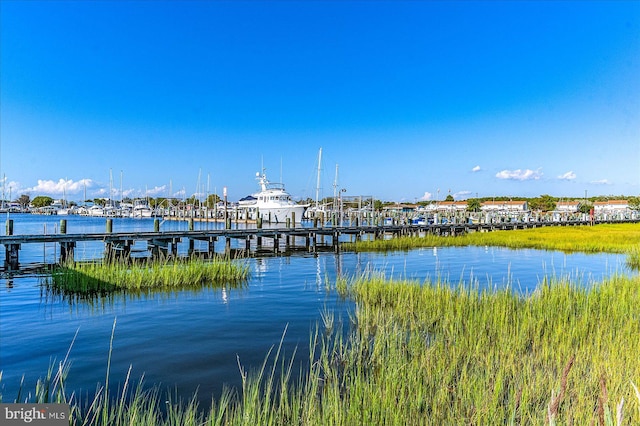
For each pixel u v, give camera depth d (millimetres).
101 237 22125
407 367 6426
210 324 10242
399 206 125875
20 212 122438
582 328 8117
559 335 7801
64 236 20922
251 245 35750
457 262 23234
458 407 5219
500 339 7570
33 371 7148
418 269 20328
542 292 11250
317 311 11531
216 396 6250
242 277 17188
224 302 12719
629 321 8266
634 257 22391
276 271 19500
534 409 4930
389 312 10688
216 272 16828
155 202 107688
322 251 29750
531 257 25812
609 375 5418
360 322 10039
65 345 8539
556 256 26469
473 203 114312
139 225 63188
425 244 33969
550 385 5391
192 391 6434
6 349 8250
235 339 9055
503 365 6266
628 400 4625
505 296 10453
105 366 7434
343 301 12789
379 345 7652
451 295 11375
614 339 7410
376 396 5074
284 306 12148
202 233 25922
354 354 7746
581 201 132500
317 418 4734
